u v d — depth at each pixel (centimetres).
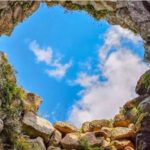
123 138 1152
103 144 1142
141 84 1023
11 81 1038
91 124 1218
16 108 1045
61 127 1198
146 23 644
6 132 972
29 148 1055
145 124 907
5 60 1038
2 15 657
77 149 1141
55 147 1136
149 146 878
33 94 1185
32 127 1116
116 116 1198
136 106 1120
